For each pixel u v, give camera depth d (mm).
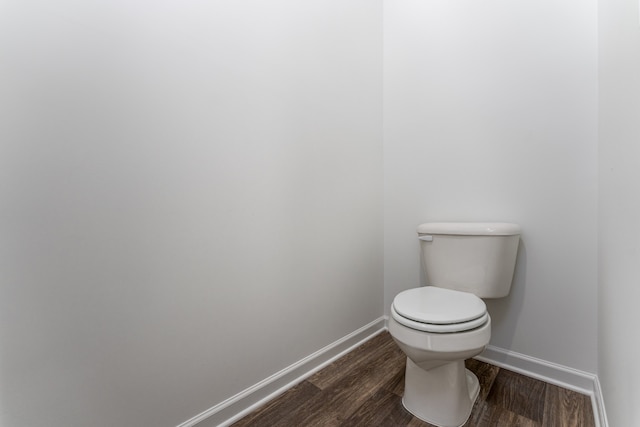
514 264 1407
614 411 899
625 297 777
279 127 1337
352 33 1680
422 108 1741
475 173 1566
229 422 1181
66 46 821
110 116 894
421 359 1120
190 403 1084
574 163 1306
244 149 1214
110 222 899
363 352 1705
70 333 840
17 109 760
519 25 1426
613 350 921
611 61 995
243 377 1237
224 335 1172
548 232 1376
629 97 770
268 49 1289
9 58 748
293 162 1397
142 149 955
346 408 1265
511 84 1450
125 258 928
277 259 1347
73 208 838
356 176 1729
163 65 994
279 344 1368
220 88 1137
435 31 1683
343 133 1642
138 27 941
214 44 1118
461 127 1604
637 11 691
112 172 899
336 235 1622
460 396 1163
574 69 1297
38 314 794
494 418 1183
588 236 1285
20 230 768
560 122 1333
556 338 1377
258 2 1253
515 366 1485
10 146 753
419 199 1773
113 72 897
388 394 1350
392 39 1854
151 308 984
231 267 1185
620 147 867
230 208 1176
